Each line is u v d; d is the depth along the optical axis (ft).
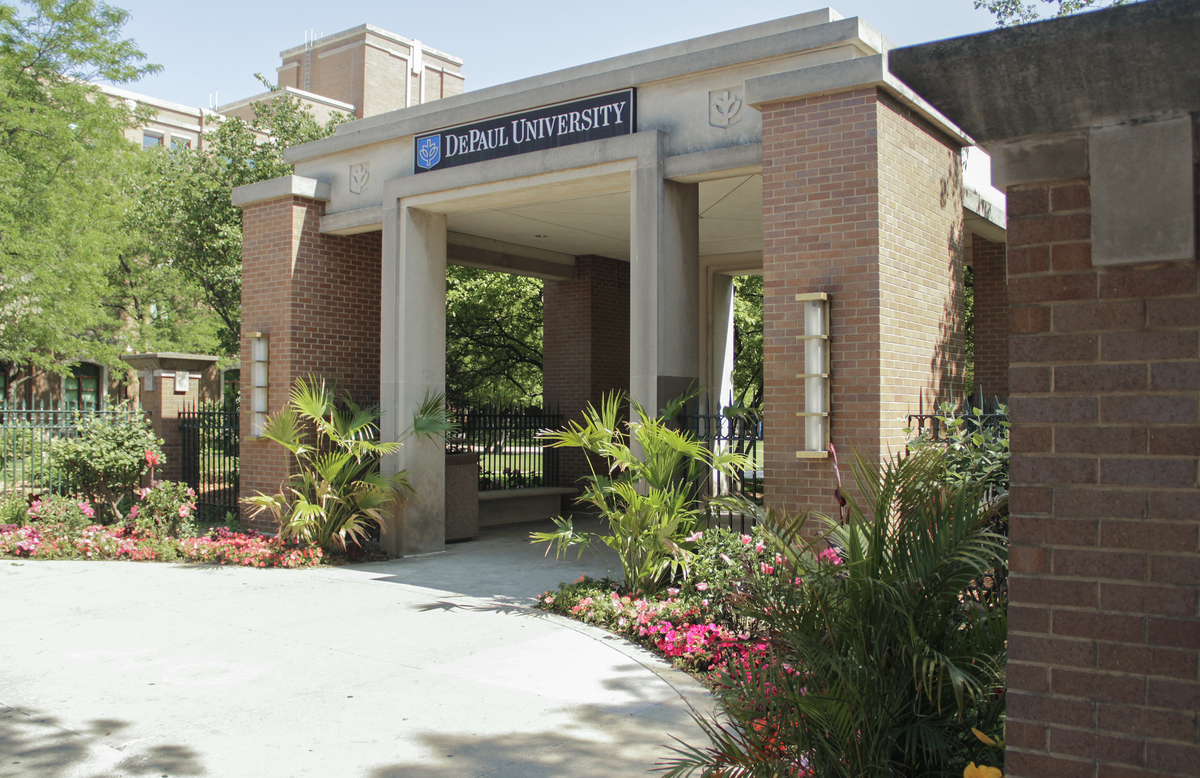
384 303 39.58
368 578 33.94
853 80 25.79
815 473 26.27
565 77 35.60
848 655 13.29
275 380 41.60
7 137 67.77
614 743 17.20
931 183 29.43
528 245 51.19
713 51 30.42
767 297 27.40
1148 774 9.05
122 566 36.35
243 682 21.07
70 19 70.64
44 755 16.61
